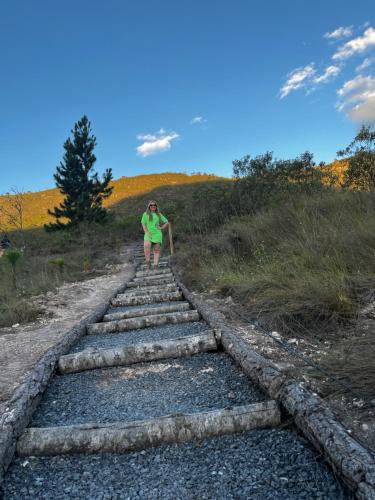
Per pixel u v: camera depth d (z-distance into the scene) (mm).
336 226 5793
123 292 7188
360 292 3641
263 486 1490
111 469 1724
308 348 2939
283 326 3406
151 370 2951
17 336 4465
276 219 7582
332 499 1376
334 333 3129
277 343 3111
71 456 1854
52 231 23953
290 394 1977
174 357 3164
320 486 1452
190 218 13938
